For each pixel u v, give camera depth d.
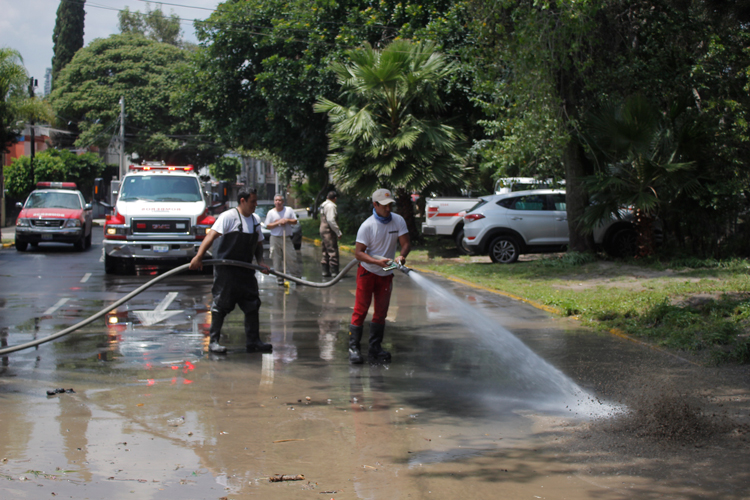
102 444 4.47
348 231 28.78
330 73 23.69
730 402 5.48
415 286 13.15
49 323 9.02
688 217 15.64
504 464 4.21
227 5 27.39
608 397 5.69
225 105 28.98
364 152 19.92
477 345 7.82
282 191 61.31
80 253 21.27
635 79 15.23
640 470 4.12
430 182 20.41
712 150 14.86
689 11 15.76
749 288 10.94
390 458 4.30
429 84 20.09
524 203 17.22
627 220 16.62
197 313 9.96
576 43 14.20
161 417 5.07
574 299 10.31
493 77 15.55
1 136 25.72
